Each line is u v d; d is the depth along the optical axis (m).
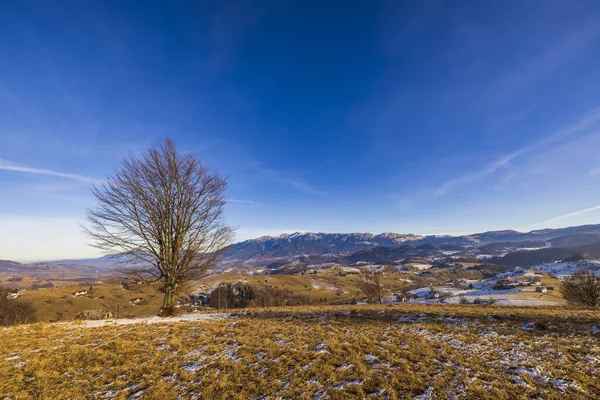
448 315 14.22
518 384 6.84
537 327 11.36
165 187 17.59
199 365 8.53
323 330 12.03
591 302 32.59
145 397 6.74
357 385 6.96
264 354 9.21
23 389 7.20
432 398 6.33
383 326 12.54
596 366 7.76
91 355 9.31
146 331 12.23
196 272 18.12
